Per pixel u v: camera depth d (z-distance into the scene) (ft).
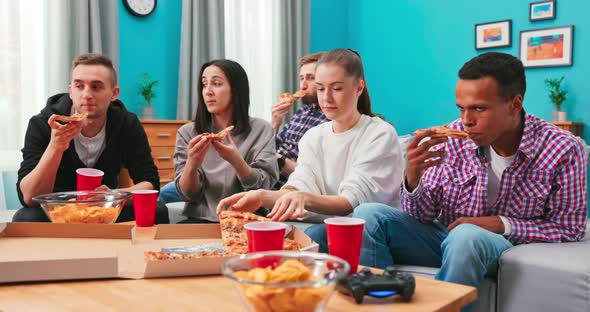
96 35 12.44
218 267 3.25
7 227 3.87
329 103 5.88
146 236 4.40
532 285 4.35
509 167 5.09
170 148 12.80
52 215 4.34
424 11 16.97
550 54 14.46
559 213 5.02
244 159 6.84
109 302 2.73
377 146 5.85
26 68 11.84
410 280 2.81
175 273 3.20
